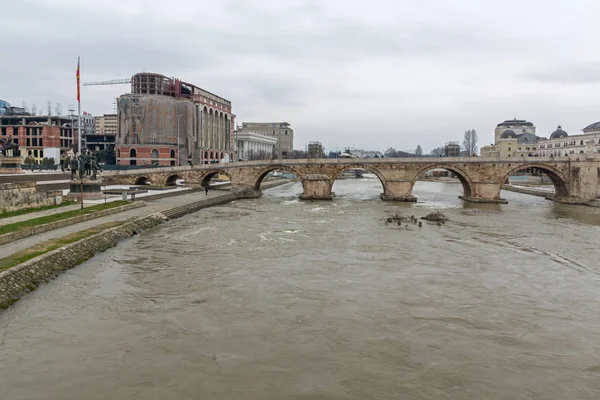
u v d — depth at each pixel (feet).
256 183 295.07
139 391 53.72
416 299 86.28
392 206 238.48
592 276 103.14
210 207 229.45
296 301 84.17
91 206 169.27
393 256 119.65
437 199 285.02
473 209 227.20
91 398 52.19
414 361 62.08
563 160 262.67
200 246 128.16
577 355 64.59
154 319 75.00
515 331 72.43
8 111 495.00
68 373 57.52
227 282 94.63
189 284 93.15
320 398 52.95
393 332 71.26
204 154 474.90
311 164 278.87
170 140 421.59
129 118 409.08
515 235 151.94
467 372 59.31
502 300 86.58
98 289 88.74
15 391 53.21
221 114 532.73
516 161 261.24
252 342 67.15
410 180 268.62
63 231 122.93
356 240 140.05
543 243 138.72
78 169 198.49
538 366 61.26
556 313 80.33
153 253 118.73
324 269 105.91
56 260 95.71
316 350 64.80
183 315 76.84
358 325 73.72
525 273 104.99
